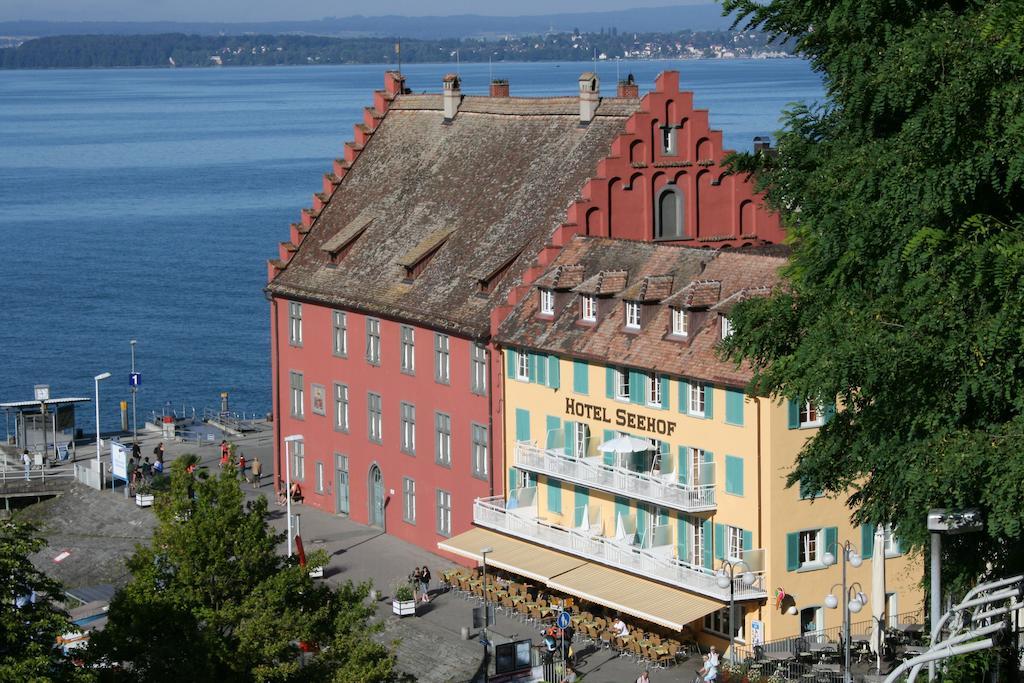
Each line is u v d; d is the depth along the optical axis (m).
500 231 95.94
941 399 48.06
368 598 86.50
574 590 79.50
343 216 109.69
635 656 76.88
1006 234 47.06
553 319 86.44
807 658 73.06
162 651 57.19
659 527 78.81
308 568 61.66
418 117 110.75
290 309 107.75
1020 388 47.09
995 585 42.12
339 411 104.00
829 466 54.09
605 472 81.19
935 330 47.50
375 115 113.56
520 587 84.88
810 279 53.69
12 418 160.38
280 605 59.88
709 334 77.69
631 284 83.69
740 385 74.00
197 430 127.75
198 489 61.47
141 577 59.81
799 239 56.94
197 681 56.81
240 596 60.72
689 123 92.38
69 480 110.81
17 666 51.50
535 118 100.81
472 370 91.38
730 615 73.31
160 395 168.00
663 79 91.31
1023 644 50.06
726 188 93.94
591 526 83.00
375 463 100.94
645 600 76.62
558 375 85.31
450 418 93.69
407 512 98.25
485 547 85.94
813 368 49.28
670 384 78.31
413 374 96.56
